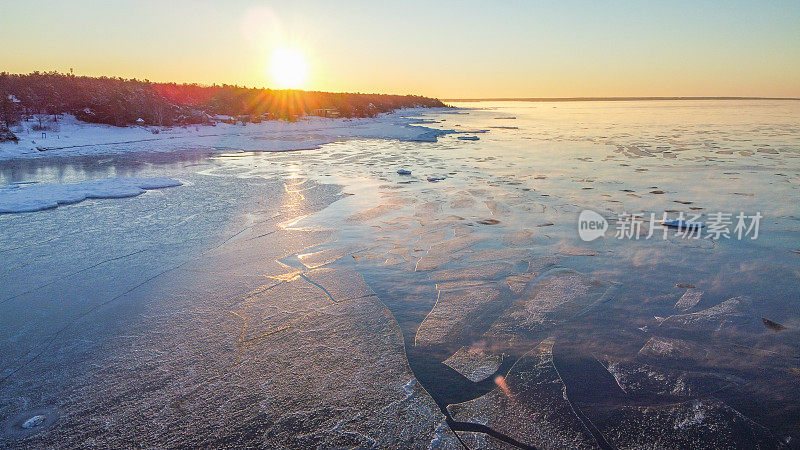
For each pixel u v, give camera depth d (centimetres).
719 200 812
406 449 256
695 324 389
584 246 587
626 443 259
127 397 302
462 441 263
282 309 427
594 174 1099
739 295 441
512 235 636
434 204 816
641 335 374
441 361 344
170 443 262
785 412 281
